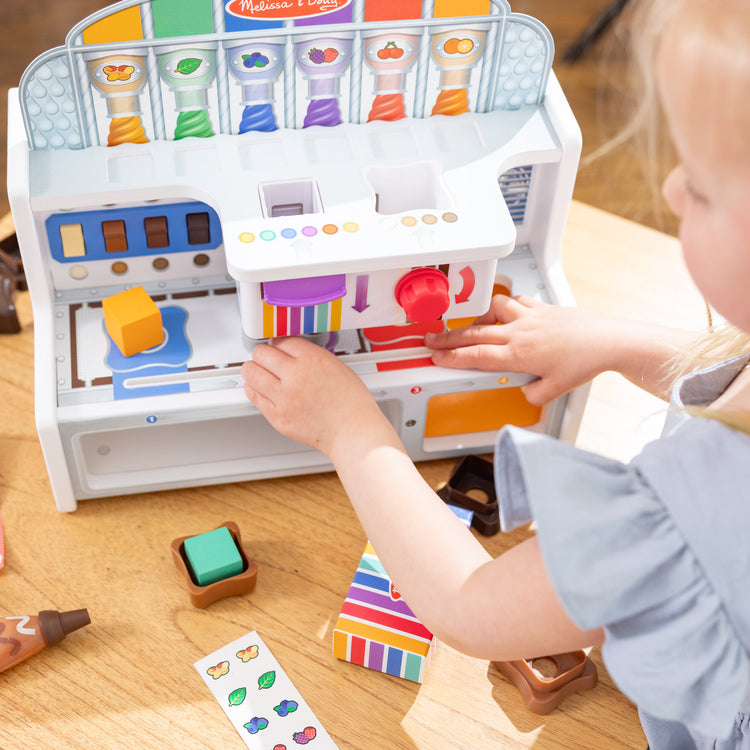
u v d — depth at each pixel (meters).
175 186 0.72
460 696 0.69
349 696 0.69
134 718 0.67
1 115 1.91
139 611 0.73
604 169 1.89
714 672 0.44
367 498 0.61
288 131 0.78
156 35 0.70
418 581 0.56
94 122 0.74
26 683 0.68
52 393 0.74
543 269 0.87
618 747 0.67
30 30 2.12
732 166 0.36
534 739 0.67
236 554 0.73
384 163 0.75
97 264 0.81
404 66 0.75
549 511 0.44
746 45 0.34
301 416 0.69
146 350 0.79
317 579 0.76
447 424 0.85
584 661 0.69
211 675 0.69
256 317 0.70
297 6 0.70
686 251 0.41
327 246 0.67
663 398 0.75
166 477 0.80
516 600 0.50
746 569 0.42
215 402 0.75
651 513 0.44
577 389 0.79
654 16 0.39
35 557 0.76
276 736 0.66
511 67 0.77
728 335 0.62
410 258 0.67
